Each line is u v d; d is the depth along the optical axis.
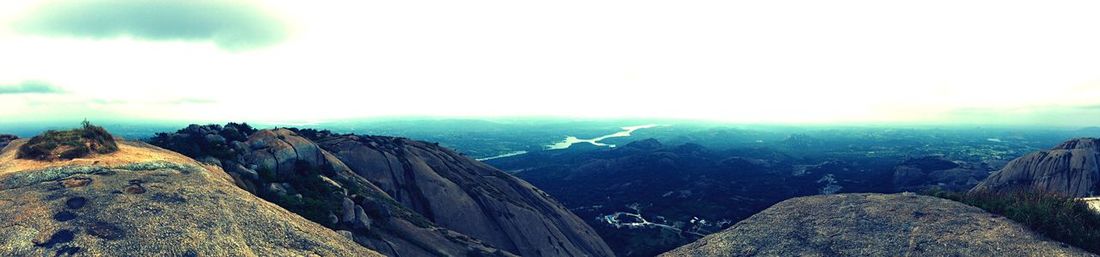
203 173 33.00
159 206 26.47
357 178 79.00
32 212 24.14
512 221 99.12
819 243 30.50
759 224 34.16
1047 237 27.83
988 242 27.72
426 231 65.12
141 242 23.06
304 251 26.61
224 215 27.14
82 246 22.11
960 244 27.95
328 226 48.62
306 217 48.25
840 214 33.69
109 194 26.91
